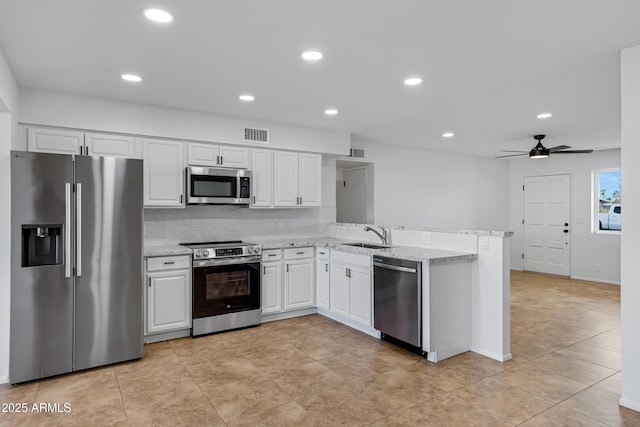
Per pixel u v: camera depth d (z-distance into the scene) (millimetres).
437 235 3857
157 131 3873
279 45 2461
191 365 3191
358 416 2406
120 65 2799
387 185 6336
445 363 3234
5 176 2934
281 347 3602
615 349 3561
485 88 3350
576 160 7238
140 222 3320
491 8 1994
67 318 3018
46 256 3016
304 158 4906
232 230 4773
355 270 4004
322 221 5551
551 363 3232
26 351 2875
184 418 2385
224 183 4215
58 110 3406
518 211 8156
